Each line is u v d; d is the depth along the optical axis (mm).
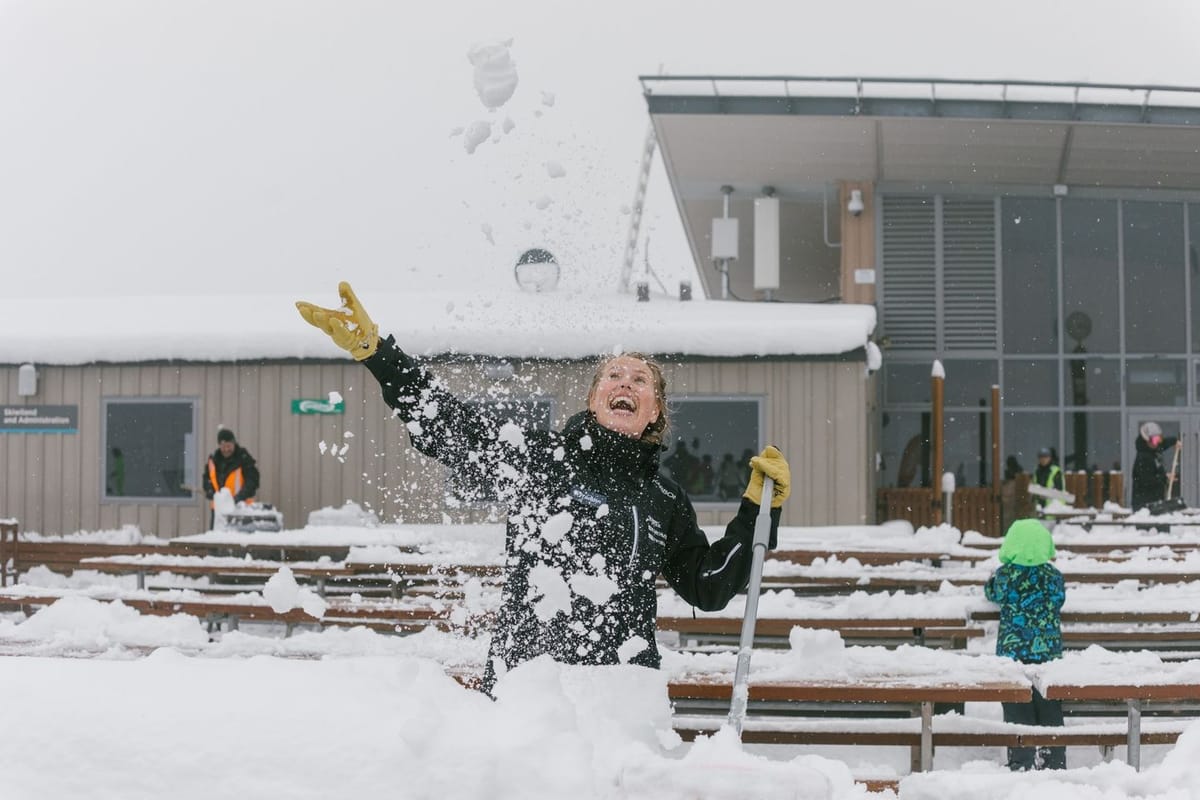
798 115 18859
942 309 20188
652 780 2332
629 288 16875
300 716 2404
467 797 2268
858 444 14273
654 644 3176
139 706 2430
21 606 7430
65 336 15180
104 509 15070
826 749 5859
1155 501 18000
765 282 20750
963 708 6262
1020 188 20125
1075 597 7211
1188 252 20141
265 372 14867
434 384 3100
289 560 10938
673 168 20484
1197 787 2891
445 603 7191
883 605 6555
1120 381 20031
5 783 2299
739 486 14367
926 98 18734
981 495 17375
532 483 3092
